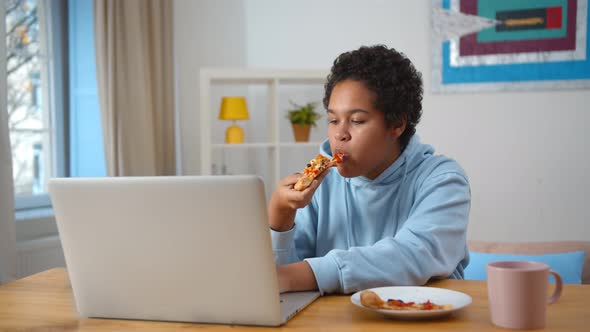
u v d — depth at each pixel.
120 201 0.94
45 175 3.17
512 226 3.27
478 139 3.29
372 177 1.38
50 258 2.86
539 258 1.97
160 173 3.31
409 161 1.36
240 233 0.90
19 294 1.20
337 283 1.10
